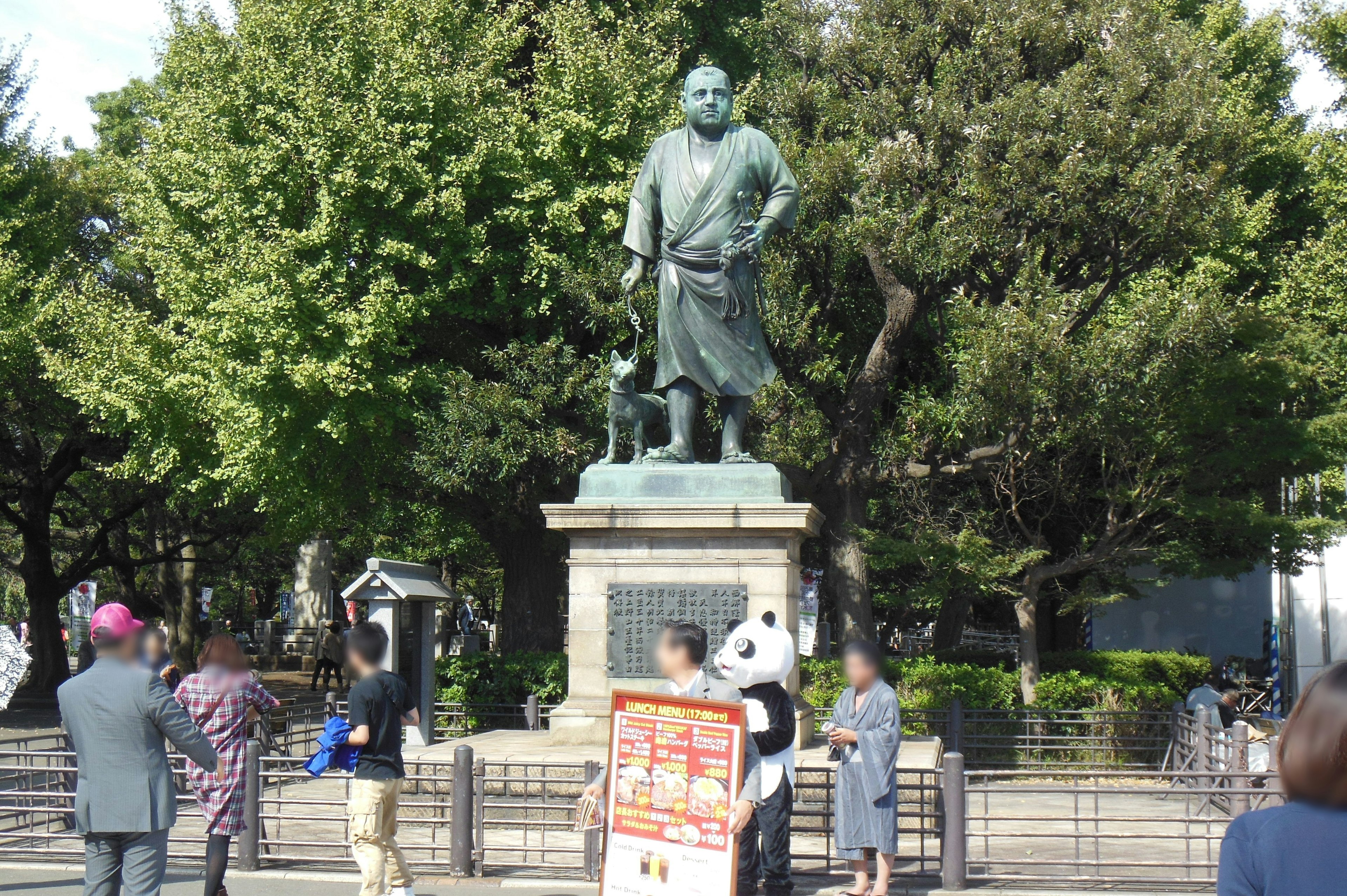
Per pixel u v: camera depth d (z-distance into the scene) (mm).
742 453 12203
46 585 30703
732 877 5418
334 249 18266
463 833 9133
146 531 37750
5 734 21688
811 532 11922
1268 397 16797
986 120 17000
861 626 19016
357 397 17969
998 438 18219
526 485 18891
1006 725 17062
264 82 18453
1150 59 16938
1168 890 8664
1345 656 20500
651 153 12508
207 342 18531
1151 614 26141
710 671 11383
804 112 19094
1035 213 16688
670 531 11641
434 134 18266
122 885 7332
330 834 11008
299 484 18984
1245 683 22969
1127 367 15703
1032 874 9195
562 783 9516
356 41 18344
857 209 17766
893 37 18375
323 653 29844
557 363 17906
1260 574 25688
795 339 18312
